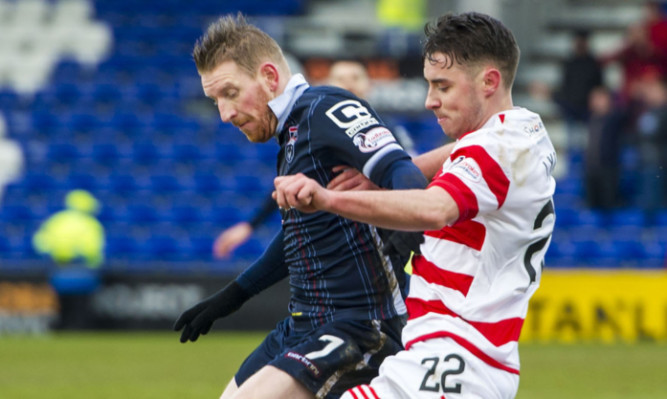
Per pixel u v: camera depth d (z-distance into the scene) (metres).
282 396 10.96
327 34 59.22
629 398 23.09
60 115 56.78
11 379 25.84
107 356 31.16
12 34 63.09
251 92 11.34
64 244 40.53
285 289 38.53
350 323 11.35
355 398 10.09
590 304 37.66
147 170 52.97
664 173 46.22
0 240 46.41
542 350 34.12
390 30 55.97
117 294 38.75
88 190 51.50
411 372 9.89
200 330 13.07
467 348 9.76
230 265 39.91
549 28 60.50
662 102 47.72
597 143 46.34
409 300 10.31
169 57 61.06
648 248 44.53
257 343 35.03
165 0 64.88
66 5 64.69
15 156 53.84
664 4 60.22
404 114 53.78
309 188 8.76
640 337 37.53
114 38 62.72
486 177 9.43
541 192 9.86
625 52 49.97
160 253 45.34
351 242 11.40
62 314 38.75
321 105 11.09
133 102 58.12
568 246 44.78
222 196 50.72
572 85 50.12
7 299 38.84
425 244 10.26
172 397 22.44
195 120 56.34
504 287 9.87
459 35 9.82
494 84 9.89
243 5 64.56
